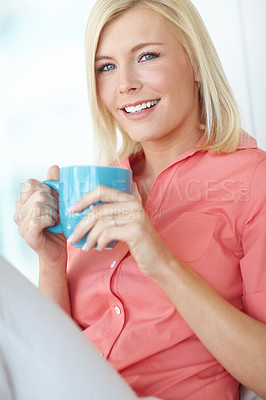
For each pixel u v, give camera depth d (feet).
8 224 11.03
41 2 10.16
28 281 2.22
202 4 6.99
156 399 2.54
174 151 4.00
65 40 10.14
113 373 2.20
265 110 6.79
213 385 3.20
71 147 10.36
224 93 3.90
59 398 1.99
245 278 3.34
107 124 4.61
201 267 3.42
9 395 1.97
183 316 2.91
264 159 3.59
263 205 3.39
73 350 2.05
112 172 2.78
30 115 10.60
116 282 3.54
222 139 3.81
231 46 6.91
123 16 3.63
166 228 3.62
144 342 3.33
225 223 3.52
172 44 3.67
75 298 3.86
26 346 1.96
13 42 10.47
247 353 2.83
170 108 3.68
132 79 3.61
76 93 10.18
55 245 3.69
